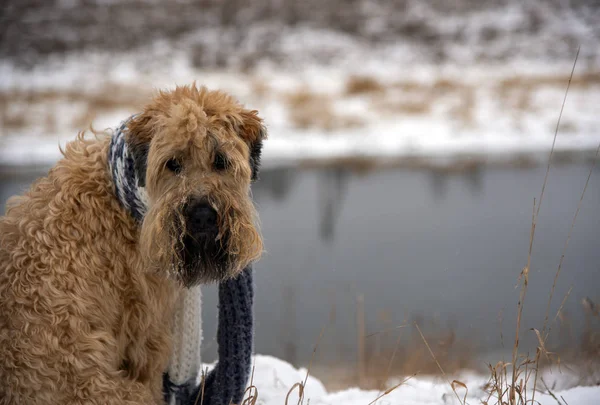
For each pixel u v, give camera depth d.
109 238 3.33
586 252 9.30
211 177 3.15
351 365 6.36
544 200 12.31
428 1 48.91
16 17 41.44
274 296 8.22
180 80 30.75
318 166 16.81
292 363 6.46
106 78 31.62
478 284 8.38
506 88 27.44
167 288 3.46
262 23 43.62
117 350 3.36
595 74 30.20
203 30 42.28
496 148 18.78
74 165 3.42
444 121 22.12
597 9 45.31
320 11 45.97
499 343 6.66
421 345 6.54
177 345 3.63
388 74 34.16
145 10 45.06
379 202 12.90
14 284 3.21
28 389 3.14
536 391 4.07
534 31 42.38
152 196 3.18
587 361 4.63
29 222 3.31
